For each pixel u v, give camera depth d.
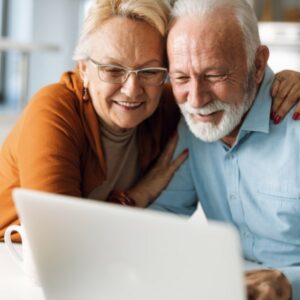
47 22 7.54
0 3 7.18
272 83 1.40
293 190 1.31
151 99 1.36
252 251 1.41
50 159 1.25
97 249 0.83
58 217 0.84
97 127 1.39
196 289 0.77
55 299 0.92
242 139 1.39
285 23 3.46
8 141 1.44
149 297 0.82
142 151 1.52
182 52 1.27
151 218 0.76
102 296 0.86
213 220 1.51
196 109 1.31
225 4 1.27
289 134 1.33
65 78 1.46
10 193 1.39
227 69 1.27
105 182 1.48
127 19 1.29
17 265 1.19
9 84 7.33
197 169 1.50
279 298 1.01
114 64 1.31
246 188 1.40
